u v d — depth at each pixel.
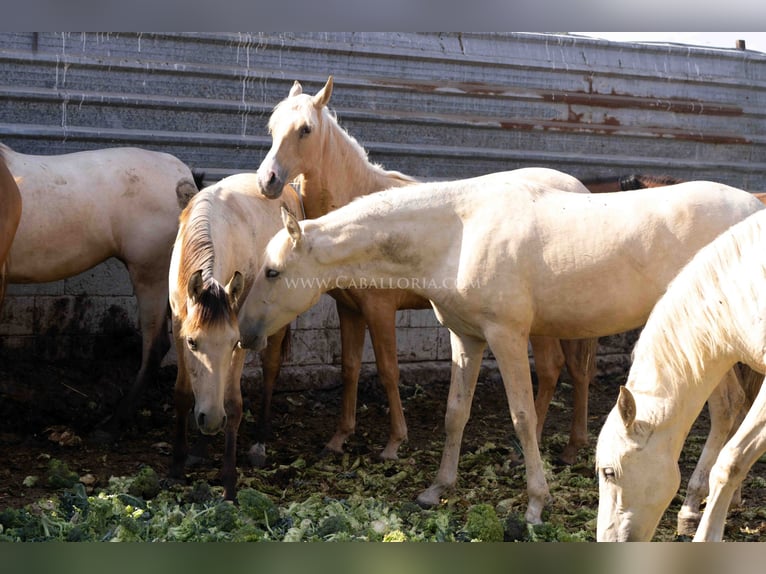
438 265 4.73
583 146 9.46
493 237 4.61
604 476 3.67
